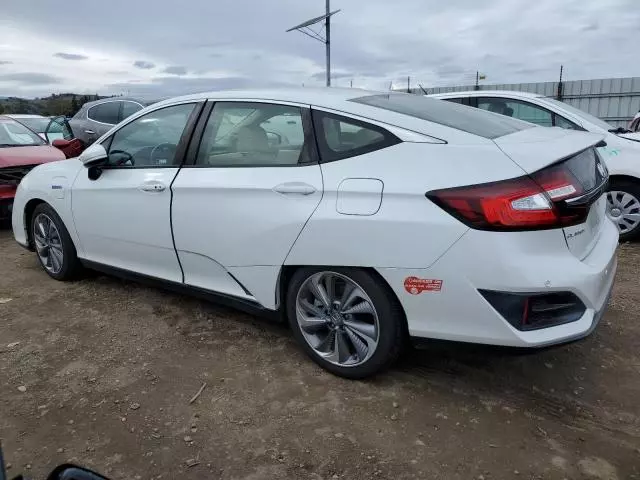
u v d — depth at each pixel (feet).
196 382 10.10
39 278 15.81
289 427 8.77
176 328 12.33
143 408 9.32
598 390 9.76
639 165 18.10
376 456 8.08
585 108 58.03
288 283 10.43
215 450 8.27
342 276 9.39
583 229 8.68
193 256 11.44
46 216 15.15
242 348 11.36
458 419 8.93
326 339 10.18
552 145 8.83
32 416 9.11
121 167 12.74
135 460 8.06
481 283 8.11
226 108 11.11
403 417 8.99
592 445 8.30
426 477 7.66
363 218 8.82
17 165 21.56
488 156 8.28
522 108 21.01
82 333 12.14
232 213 10.42
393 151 8.91
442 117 9.76
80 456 8.15
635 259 16.97
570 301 8.26
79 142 24.40
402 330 9.19
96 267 14.14
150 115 12.50
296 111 10.09
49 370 10.57
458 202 8.11
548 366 10.55
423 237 8.38
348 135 9.42
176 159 11.59
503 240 7.95
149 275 12.69
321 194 9.29
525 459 8.00
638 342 11.47
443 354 10.97
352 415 9.05
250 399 9.54
